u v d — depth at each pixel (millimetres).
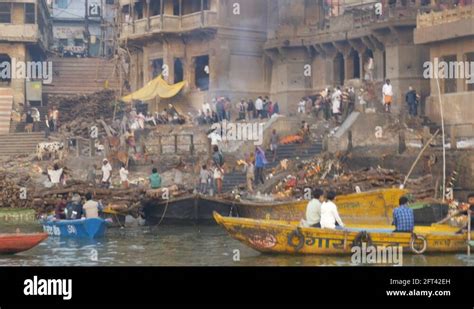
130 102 70562
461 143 46344
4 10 75500
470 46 49562
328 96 58656
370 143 50969
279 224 29969
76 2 98125
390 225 35500
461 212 32219
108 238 37562
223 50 68500
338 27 64312
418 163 44875
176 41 71188
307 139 54594
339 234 29688
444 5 55906
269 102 62469
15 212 47188
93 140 58500
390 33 58219
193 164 54250
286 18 67938
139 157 55625
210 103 68312
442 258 29766
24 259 31109
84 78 79188
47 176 52281
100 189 44250
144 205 43000
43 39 82188
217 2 68438
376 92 58375
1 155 64375
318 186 43562
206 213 42500
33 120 70688
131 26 73000
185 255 31984
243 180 50656
